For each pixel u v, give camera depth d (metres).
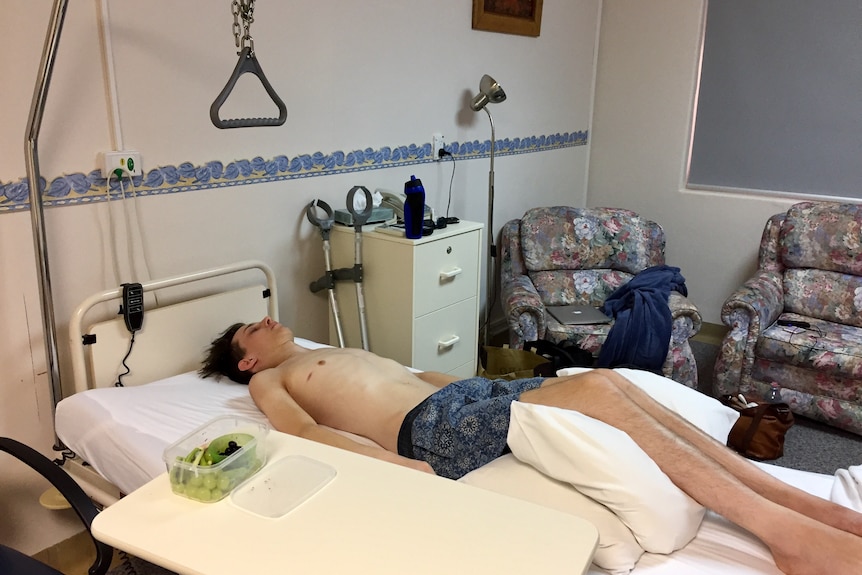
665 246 3.86
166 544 1.07
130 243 2.12
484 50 3.38
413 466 1.59
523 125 3.79
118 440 1.75
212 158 2.30
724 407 1.84
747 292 3.08
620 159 4.29
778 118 3.70
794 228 3.31
